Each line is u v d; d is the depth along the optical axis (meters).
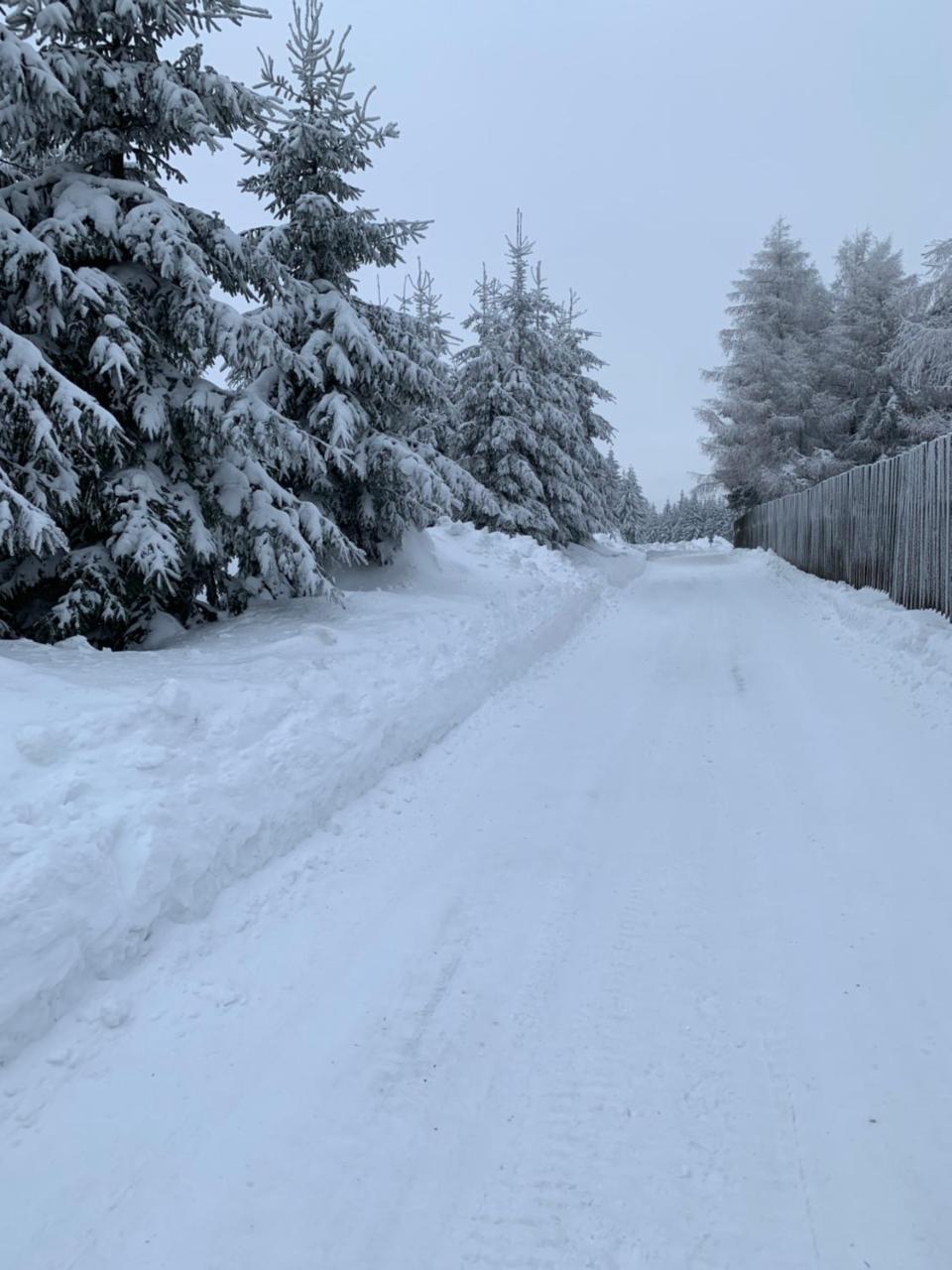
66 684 4.61
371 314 10.59
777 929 3.61
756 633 11.77
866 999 3.08
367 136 10.04
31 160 7.46
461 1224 2.20
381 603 9.09
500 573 13.04
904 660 8.14
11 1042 2.70
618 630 12.63
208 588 8.54
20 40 5.58
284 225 9.93
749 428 29.16
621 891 4.03
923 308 24.16
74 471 6.36
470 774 5.80
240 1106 2.61
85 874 3.16
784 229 30.38
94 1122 2.51
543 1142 2.48
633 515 69.75
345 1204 2.26
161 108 6.75
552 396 21.30
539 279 21.23
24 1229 2.12
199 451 7.51
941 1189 2.24
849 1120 2.51
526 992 3.23
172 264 6.56
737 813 4.93
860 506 13.36
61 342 6.65
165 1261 2.06
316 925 3.76
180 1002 3.13
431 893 4.05
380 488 10.62
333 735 5.14
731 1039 2.91
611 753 6.21
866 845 4.34
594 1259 2.09
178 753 4.11
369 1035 2.98
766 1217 2.19
